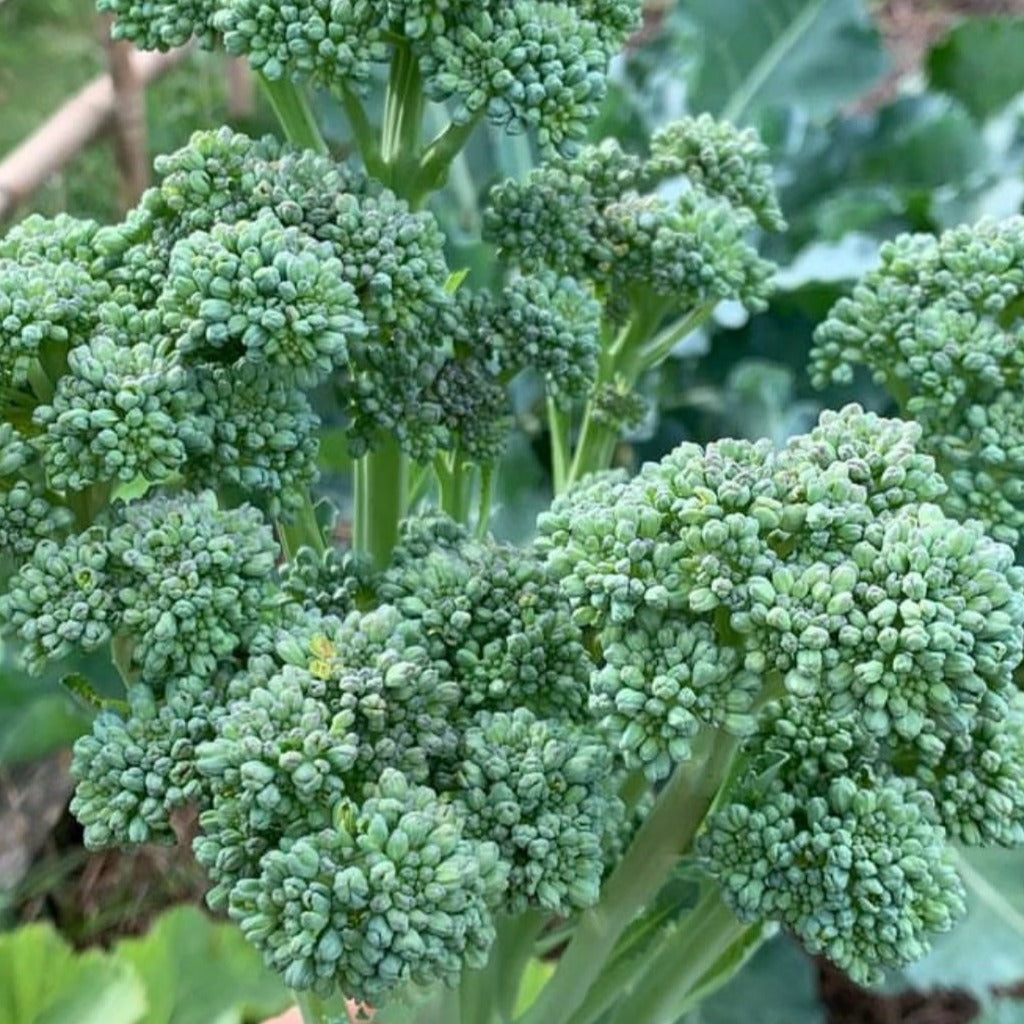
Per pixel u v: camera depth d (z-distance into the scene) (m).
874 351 0.57
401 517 0.56
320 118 0.89
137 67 0.97
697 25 1.15
